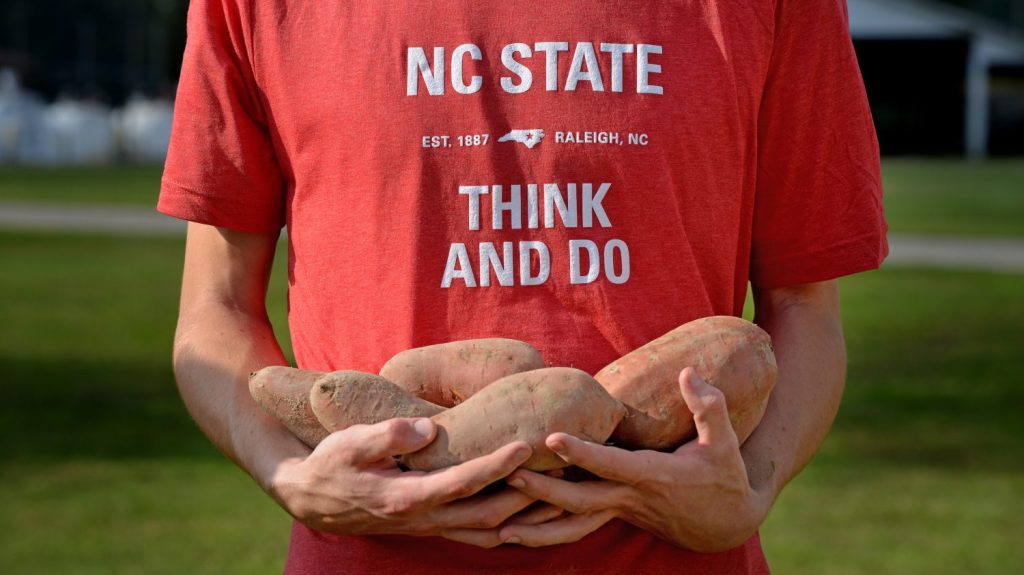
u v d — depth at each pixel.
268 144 1.79
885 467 6.16
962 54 45.44
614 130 1.61
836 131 1.78
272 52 1.70
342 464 1.46
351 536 1.67
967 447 6.57
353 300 1.67
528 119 1.61
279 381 1.59
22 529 5.05
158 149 44.97
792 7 1.74
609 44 1.62
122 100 53.25
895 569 4.55
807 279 1.82
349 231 1.67
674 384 1.52
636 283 1.62
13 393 7.81
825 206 1.79
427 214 1.62
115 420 7.14
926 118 46.88
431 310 1.62
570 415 1.43
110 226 18.92
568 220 1.60
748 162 1.75
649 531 1.60
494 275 1.61
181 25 54.97
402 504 1.43
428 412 1.49
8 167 37.12
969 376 8.50
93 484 5.79
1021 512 5.36
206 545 4.84
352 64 1.65
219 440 1.70
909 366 8.87
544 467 1.44
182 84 1.80
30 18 52.38
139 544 4.85
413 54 1.63
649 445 1.52
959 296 12.20
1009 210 21.81
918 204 22.84
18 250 15.89
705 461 1.50
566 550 1.62
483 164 1.61
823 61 1.76
